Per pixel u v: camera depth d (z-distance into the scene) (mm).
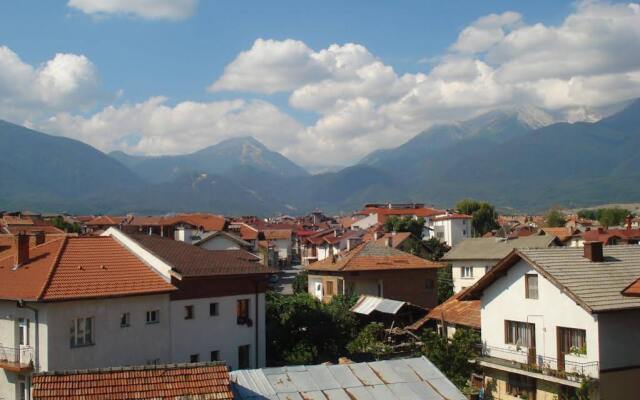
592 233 94250
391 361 24516
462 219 132875
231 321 43719
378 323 52750
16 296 34875
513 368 34688
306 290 75125
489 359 36344
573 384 31562
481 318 38438
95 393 18922
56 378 19078
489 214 147375
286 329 49250
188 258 43281
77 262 38375
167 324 39844
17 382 35562
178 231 93125
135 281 38781
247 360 44500
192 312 41531
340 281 62875
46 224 107250
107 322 36750
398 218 122125
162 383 19672
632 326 32375
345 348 49344
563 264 34906
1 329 36281
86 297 35406
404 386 22891
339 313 52094
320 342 49062
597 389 31078
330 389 22156
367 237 113188
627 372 31875
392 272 63562
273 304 50375
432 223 139250
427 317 48188
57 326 34500
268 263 111375
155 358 39000
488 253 79875
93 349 35969
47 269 36844
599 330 31422
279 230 152500
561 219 171250
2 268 39031
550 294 34094
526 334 35625
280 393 21547
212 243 81625
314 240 138000
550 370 32781
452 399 22484
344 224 180125
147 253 41281
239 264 45531
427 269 64625
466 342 36719
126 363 37469
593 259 35562
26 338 35281
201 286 42125
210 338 42312
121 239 42906
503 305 36875
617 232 93875
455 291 82500
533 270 35219
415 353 42875
